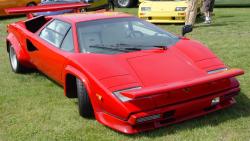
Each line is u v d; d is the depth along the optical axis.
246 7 18.03
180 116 4.78
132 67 4.91
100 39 5.62
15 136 4.96
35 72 7.96
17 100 6.32
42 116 5.58
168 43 5.60
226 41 9.95
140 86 4.61
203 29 12.23
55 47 6.08
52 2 14.45
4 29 14.55
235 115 5.15
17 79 7.55
